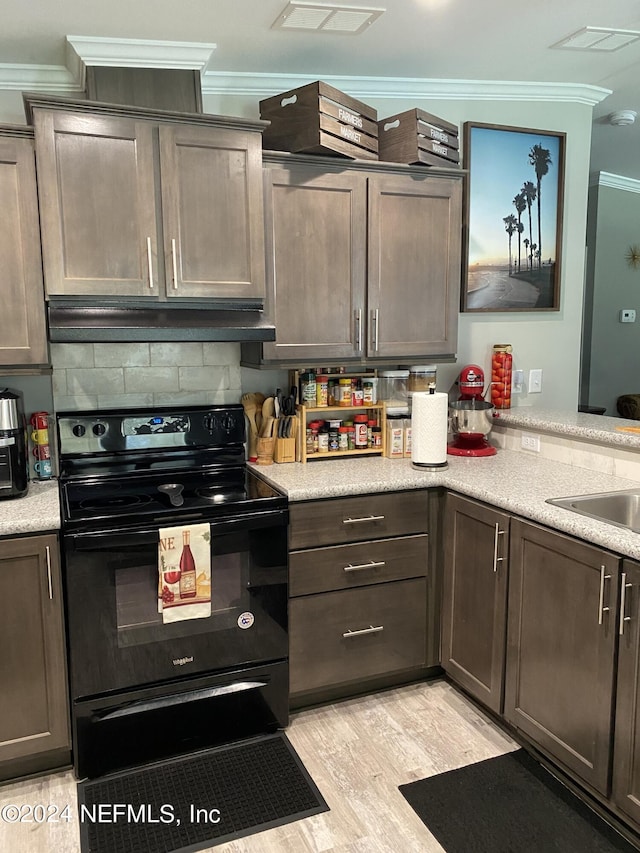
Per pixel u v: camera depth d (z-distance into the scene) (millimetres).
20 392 2537
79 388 2668
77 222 2217
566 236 3424
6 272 2189
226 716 2303
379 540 2496
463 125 3127
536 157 3273
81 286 2238
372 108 2824
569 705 1961
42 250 2207
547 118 3299
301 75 2861
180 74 2504
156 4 2146
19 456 2283
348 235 2672
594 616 1847
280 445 2822
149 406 2775
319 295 2652
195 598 2195
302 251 2602
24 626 2035
